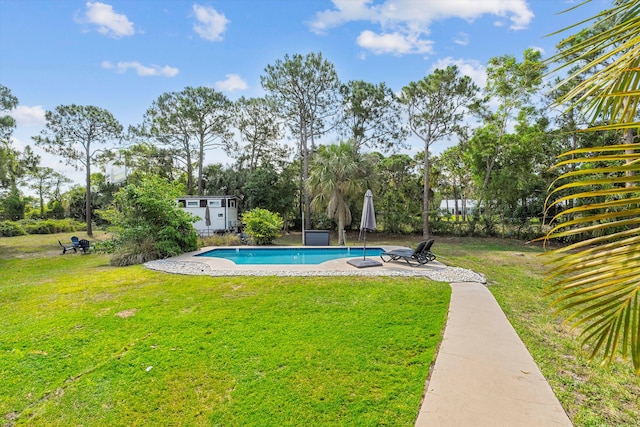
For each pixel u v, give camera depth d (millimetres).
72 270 8953
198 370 3332
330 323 4453
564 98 1522
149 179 11023
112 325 4555
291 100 18797
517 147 15328
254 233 14289
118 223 10109
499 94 16047
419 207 18922
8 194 20828
